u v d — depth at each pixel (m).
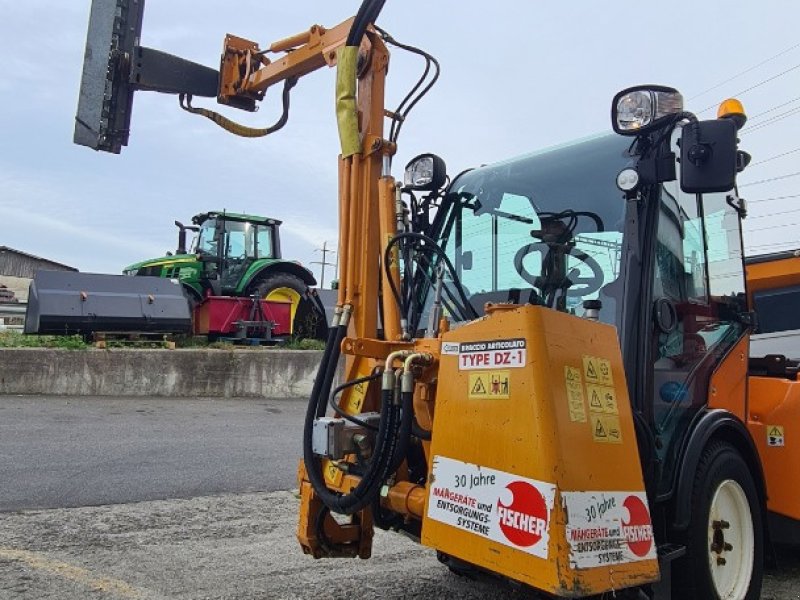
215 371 12.18
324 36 4.00
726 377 3.67
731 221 4.04
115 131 4.33
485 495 2.39
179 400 11.45
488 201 3.83
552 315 2.37
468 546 2.42
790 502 3.90
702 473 3.18
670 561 2.94
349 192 3.59
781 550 4.68
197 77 4.60
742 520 3.46
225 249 14.96
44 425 8.50
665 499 2.98
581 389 2.38
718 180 2.85
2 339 11.96
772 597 3.91
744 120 3.56
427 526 2.60
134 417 9.48
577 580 2.14
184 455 7.30
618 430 2.48
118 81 4.37
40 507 5.25
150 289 12.19
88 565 4.04
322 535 3.29
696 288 3.53
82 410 9.77
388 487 3.05
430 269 3.81
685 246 3.47
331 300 15.52
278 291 15.10
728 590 3.32
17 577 3.79
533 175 3.69
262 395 12.49
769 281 5.33
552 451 2.21
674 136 3.25
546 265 3.44
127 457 7.05
